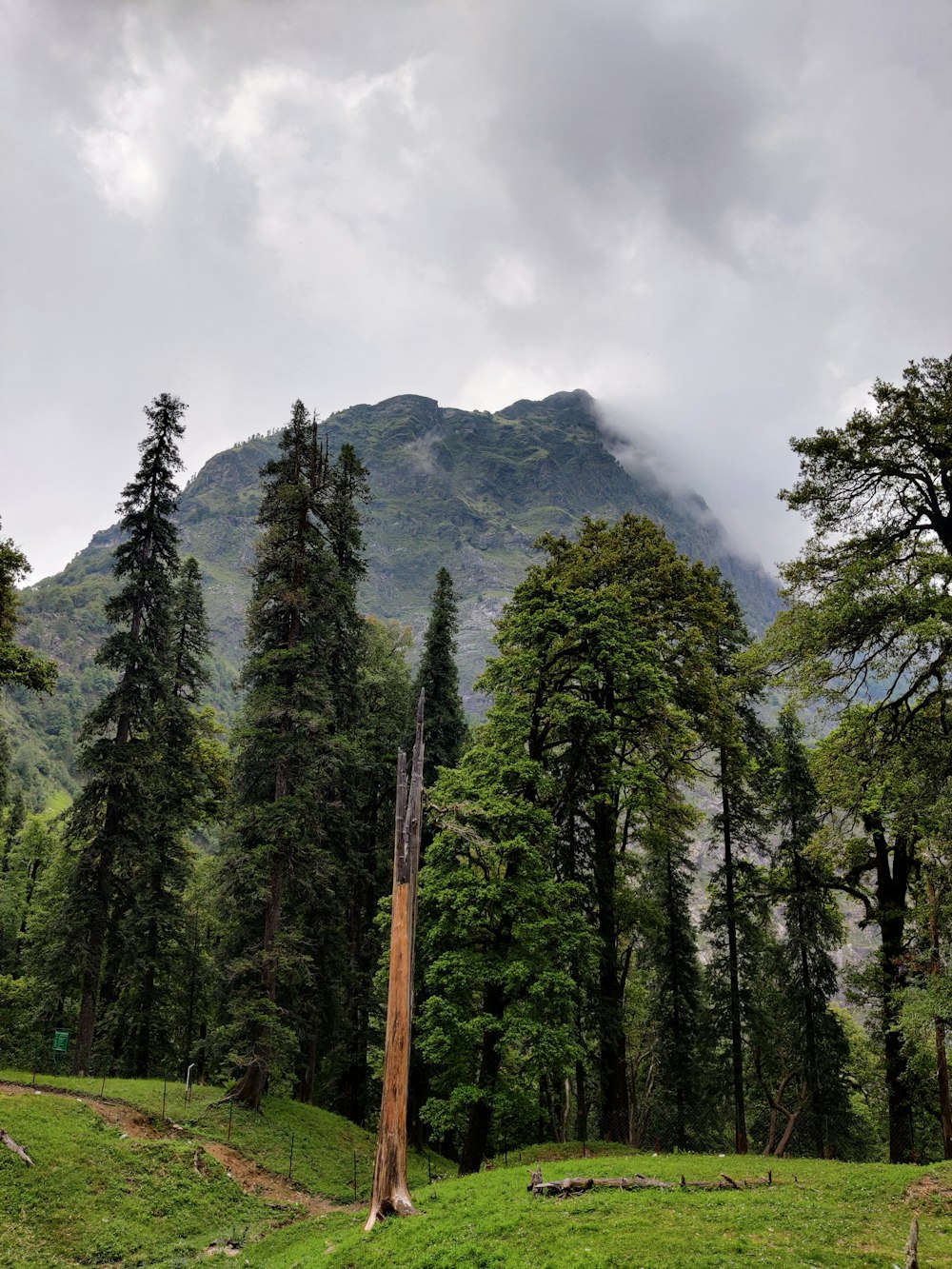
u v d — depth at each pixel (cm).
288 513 2861
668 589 2989
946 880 2158
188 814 3600
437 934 2148
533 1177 1581
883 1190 1431
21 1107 2012
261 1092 2519
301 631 2866
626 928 3066
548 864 2516
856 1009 3170
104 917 2769
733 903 2955
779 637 2216
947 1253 1076
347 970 3303
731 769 3006
